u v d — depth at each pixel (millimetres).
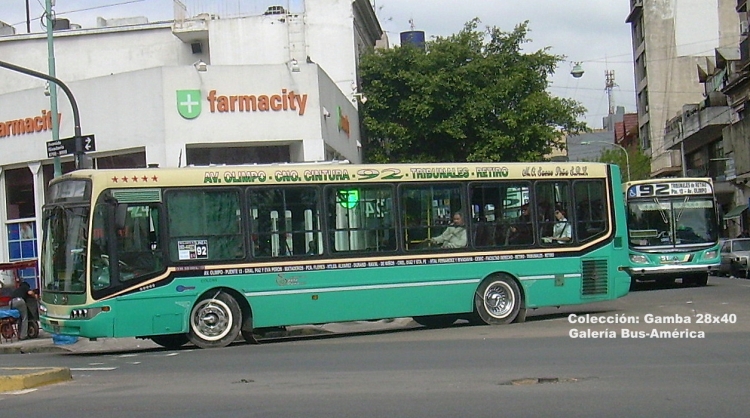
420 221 18391
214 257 17000
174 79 29609
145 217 16719
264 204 17406
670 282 33719
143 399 10703
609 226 20062
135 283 16500
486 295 18875
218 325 17078
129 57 40906
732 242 40562
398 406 9578
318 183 17750
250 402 10180
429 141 42656
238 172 17312
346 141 36781
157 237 16734
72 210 16719
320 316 17531
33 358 18125
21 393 11555
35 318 23844
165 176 16891
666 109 74375
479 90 41719
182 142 29562
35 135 32219
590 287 19750
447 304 18484
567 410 9078
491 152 41344
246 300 17188
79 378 13172
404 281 18109
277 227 17438
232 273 17062
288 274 17375
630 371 11562
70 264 16625
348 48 40969
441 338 16766
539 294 19266
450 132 40875
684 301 23438
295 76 30547
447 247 18531
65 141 22281
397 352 14672
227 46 39812
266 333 20547
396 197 18250
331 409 9547
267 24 39969
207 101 29828
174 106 29578
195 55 40719
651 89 74938
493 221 19016
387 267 18031
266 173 17469
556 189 19672
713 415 8680
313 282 17500
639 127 81750
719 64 59375
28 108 32406
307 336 20078
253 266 17188
